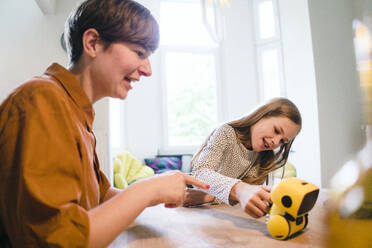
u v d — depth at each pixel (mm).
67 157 368
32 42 2168
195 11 4477
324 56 3141
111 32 471
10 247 384
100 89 524
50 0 2082
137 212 417
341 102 3012
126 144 4059
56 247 327
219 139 1019
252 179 1126
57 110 386
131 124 4086
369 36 141
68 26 515
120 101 3961
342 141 2986
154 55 4273
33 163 344
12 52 2139
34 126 359
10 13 2148
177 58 4426
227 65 4320
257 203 646
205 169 912
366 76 144
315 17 3182
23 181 335
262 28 4273
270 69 4191
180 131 4391
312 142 3268
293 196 504
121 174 3176
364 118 154
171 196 475
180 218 705
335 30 3096
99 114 2234
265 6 4230
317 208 763
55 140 365
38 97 381
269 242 509
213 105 4473
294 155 3621
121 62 484
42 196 336
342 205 171
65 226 335
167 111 4309
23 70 2146
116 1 479
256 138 980
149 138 4148
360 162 167
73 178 372
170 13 4430
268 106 988
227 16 4301
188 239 534
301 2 3354
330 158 3025
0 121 371
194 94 4445
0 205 355
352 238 164
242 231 583
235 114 4312
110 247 499
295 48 3551
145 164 3996
